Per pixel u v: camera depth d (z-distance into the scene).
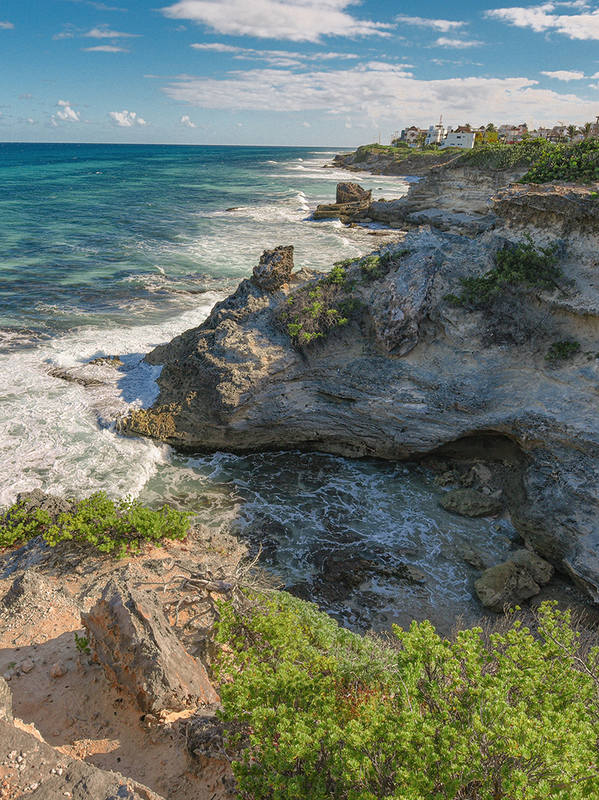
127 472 22.83
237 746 7.78
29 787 5.73
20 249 57.47
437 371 23.83
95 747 8.09
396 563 19.14
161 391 27.48
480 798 6.54
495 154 63.44
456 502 21.72
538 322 23.39
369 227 75.75
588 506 18.42
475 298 24.30
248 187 127.62
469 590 18.17
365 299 26.19
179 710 8.67
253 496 22.41
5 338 33.94
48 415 25.88
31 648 10.27
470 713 7.24
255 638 10.45
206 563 13.92
